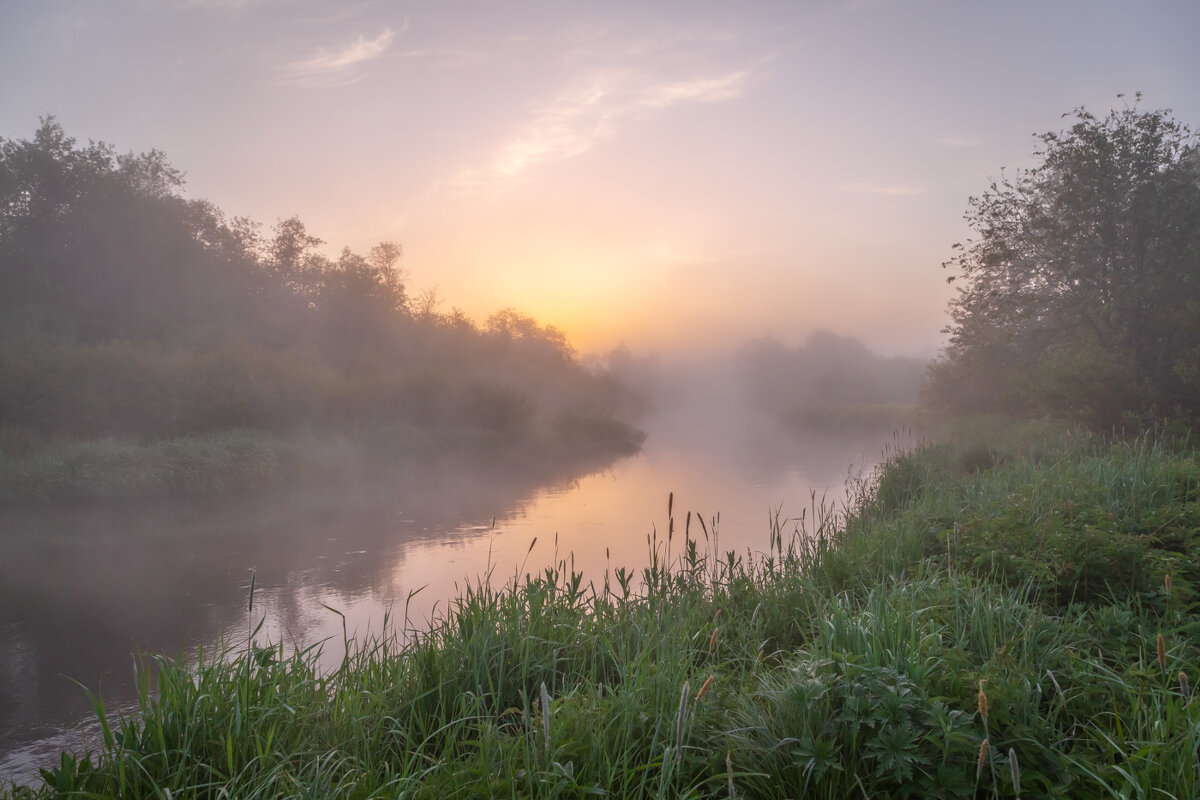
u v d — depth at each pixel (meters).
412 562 10.95
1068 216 17.48
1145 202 15.98
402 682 4.27
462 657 4.37
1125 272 16.75
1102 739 3.12
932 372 35.84
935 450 16.88
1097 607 4.92
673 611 5.12
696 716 3.43
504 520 14.70
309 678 4.37
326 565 10.84
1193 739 2.84
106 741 3.35
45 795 3.32
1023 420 24.31
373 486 20.08
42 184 30.58
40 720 5.76
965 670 3.52
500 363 49.62
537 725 3.37
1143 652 3.90
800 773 3.05
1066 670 3.71
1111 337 17.12
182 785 3.21
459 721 3.62
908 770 2.81
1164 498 7.03
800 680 3.36
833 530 8.38
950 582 4.76
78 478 16.08
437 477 22.28
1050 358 17.30
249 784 3.15
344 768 3.37
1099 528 5.73
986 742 2.44
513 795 2.87
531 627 4.64
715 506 16.12
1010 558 5.44
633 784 3.11
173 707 3.54
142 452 17.98
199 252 36.25
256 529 13.80
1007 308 19.80
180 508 15.95
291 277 43.66
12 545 12.35
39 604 8.95
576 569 10.12
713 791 2.97
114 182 32.44
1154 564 5.08
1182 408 14.66
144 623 8.16
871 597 4.54
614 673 4.48
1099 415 15.48
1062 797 2.74
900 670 3.48
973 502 8.00
